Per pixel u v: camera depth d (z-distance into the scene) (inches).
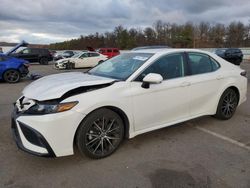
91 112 131.8
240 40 2704.2
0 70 438.9
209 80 182.9
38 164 134.8
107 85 141.4
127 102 142.6
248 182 118.7
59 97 125.6
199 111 182.9
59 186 116.2
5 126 191.8
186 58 175.5
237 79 204.5
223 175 124.5
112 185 116.7
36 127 122.7
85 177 123.0
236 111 233.6
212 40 2817.4
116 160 139.0
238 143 162.1
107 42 2891.2
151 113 154.4
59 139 124.2
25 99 136.6
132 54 178.4
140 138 167.9
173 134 175.6
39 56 966.4
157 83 145.9
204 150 151.6
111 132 142.1
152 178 122.0
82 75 167.2
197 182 118.6
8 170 129.0
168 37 2881.4
